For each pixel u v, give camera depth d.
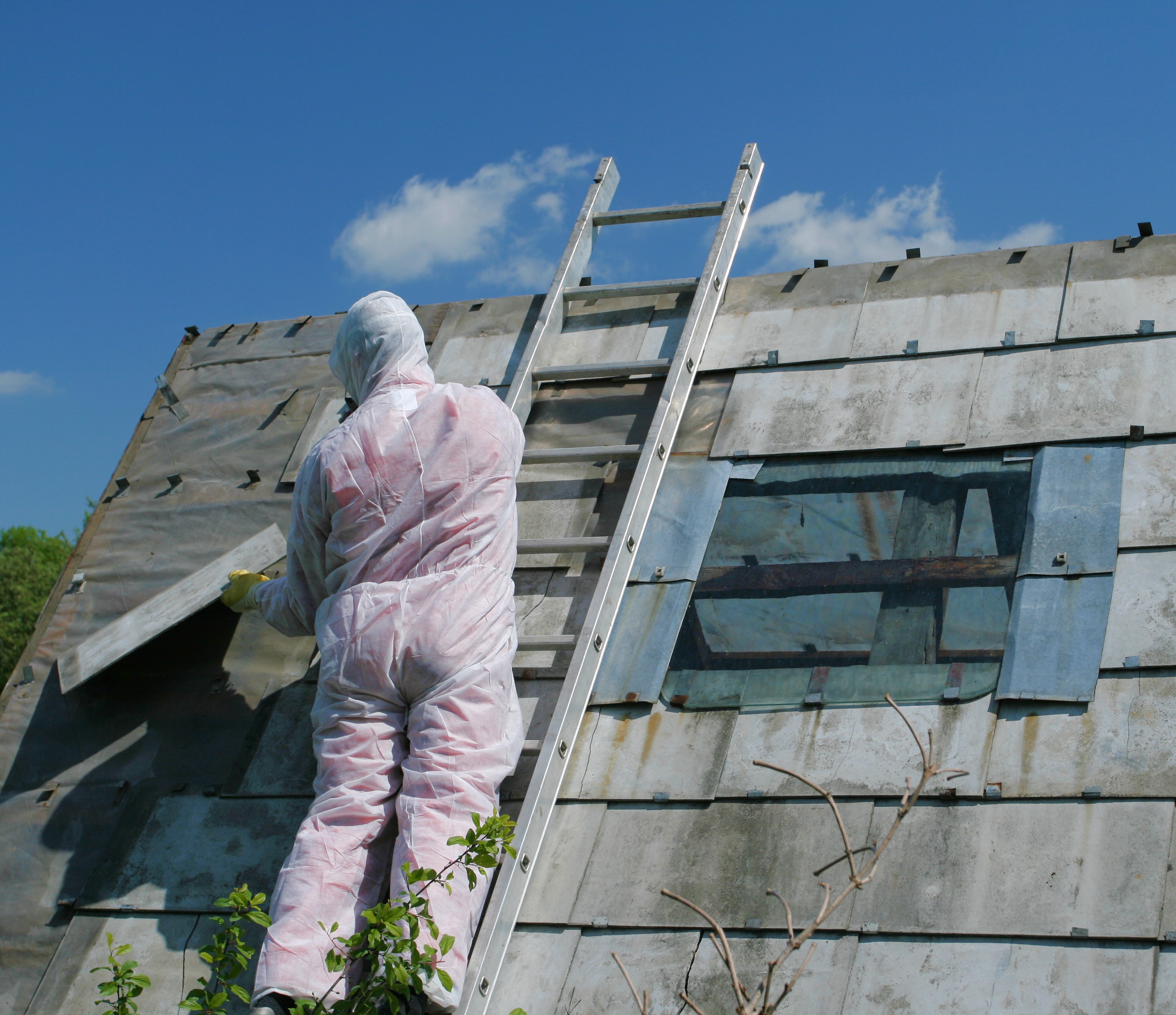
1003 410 4.52
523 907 3.63
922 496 4.38
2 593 26.45
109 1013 3.38
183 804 4.43
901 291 5.16
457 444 3.91
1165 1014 2.86
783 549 4.40
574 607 4.49
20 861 4.45
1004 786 3.44
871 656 3.96
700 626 4.26
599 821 3.79
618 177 6.09
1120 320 4.63
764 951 3.30
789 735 3.80
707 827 3.66
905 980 3.13
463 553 3.82
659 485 4.76
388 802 3.61
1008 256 5.11
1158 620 3.67
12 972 4.13
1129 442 4.22
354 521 3.87
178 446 5.94
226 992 3.32
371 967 3.20
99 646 4.84
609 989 3.35
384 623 3.70
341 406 5.72
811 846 3.50
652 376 5.29
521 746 3.78
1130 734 3.43
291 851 3.78
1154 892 3.09
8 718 4.98
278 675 4.78
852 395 4.82
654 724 3.99
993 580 4.02
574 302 5.65
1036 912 3.15
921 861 3.36
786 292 5.39
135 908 4.15
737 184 5.64
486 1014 3.41
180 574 5.30
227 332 6.48
